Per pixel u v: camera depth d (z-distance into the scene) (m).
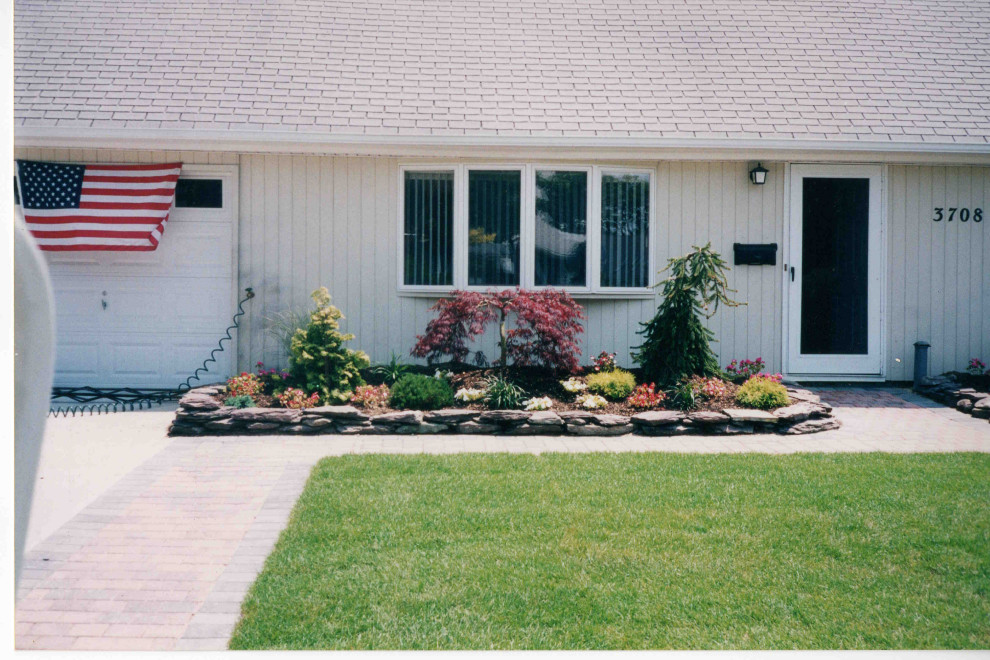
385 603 3.80
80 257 9.52
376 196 9.52
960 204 9.91
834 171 9.81
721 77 10.18
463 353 8.44
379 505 5.11
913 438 7.27
